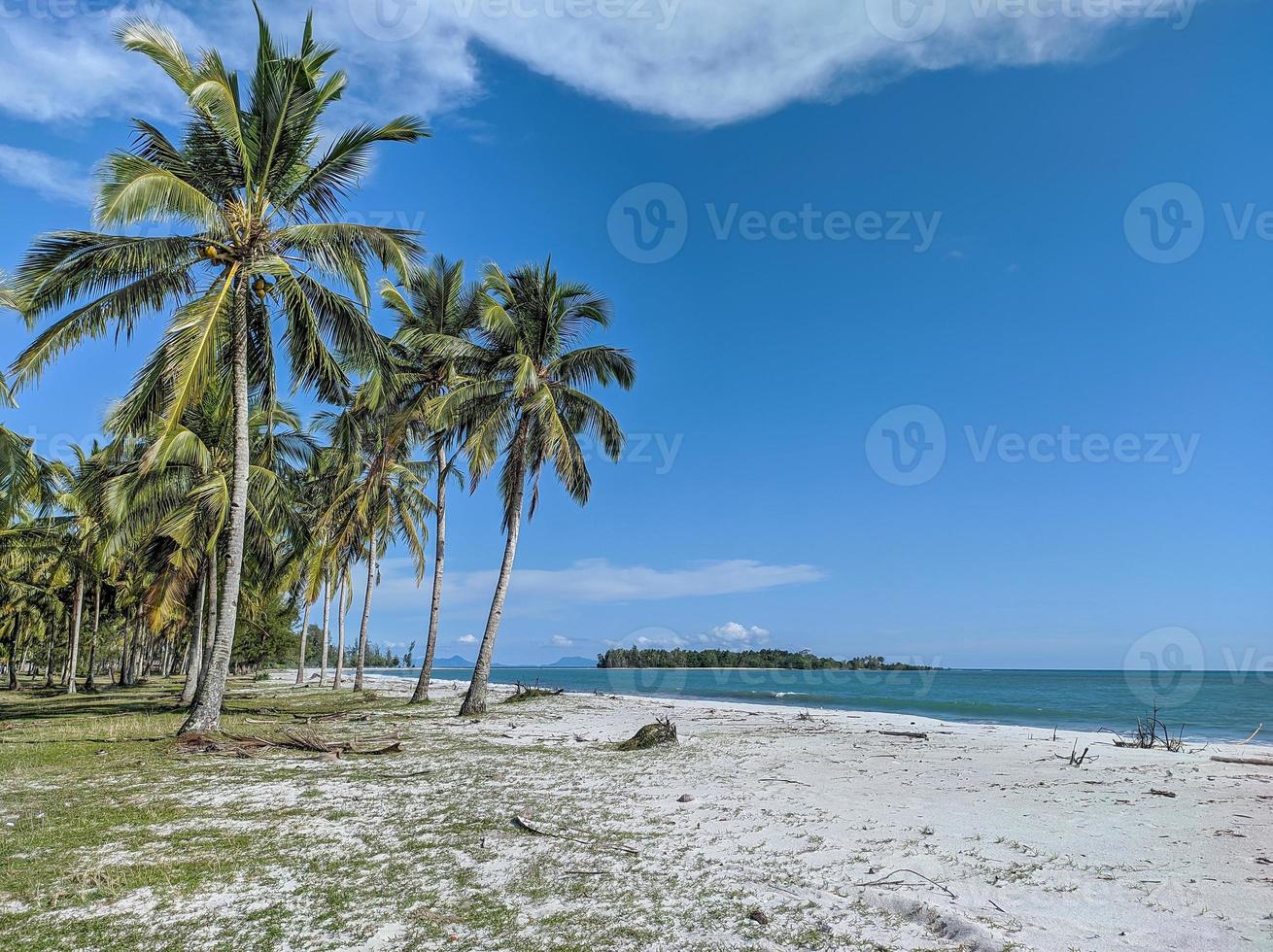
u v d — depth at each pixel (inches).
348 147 576.4
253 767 436.1
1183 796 380.8
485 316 775.1
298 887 232.7
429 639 997.8
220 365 613.6
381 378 643.5
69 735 590.6
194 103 480.4
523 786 389.7
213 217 526.9
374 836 288.7
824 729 729.0
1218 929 200.5
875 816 331.3
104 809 328.5
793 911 215.5
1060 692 2037.4
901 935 198.8
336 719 744.3
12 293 604.4
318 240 558.6
